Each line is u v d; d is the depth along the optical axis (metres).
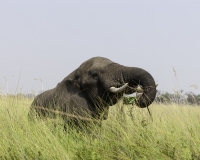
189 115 24.28
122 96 23.75
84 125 24.34
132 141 20.62
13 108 25.47
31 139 20.62
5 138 20.59
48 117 24.81
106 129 23.02
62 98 25.81
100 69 24.50
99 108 24.58
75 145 21.28
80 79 25.45
